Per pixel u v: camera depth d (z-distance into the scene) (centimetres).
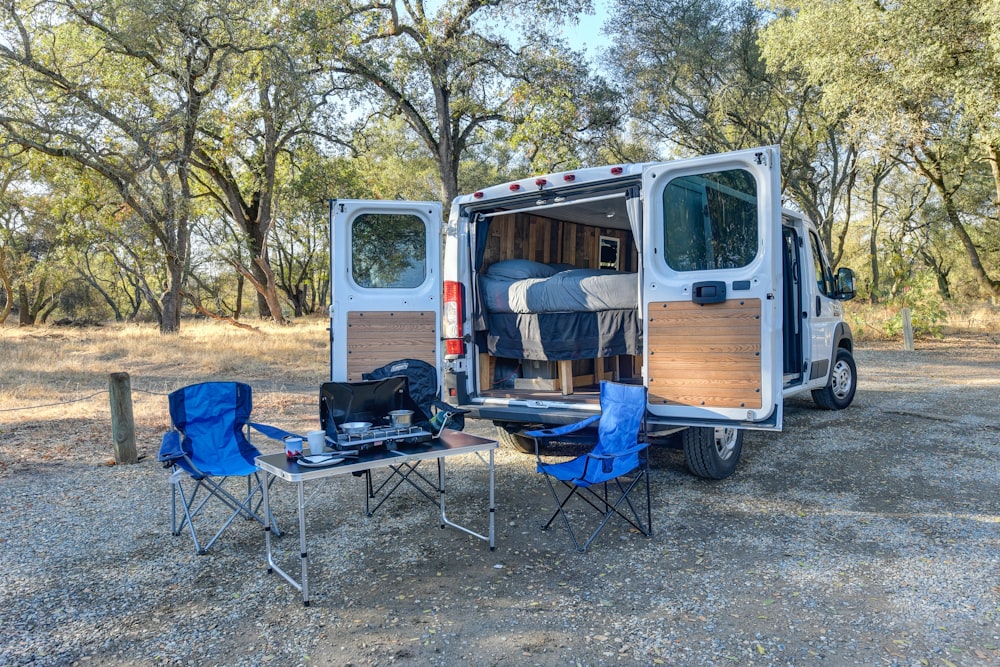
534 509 484
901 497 486
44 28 1731
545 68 2172
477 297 594
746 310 443
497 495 517
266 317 3562
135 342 1773
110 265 3691
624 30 2583
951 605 326
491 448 400
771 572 369
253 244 2844
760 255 440
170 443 433
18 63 1647
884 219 3709
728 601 337
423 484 548
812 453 612
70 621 328
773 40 1844
